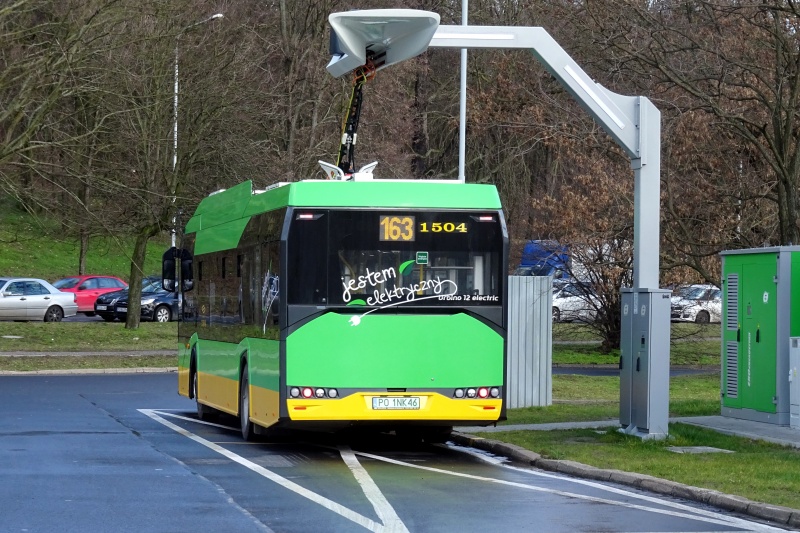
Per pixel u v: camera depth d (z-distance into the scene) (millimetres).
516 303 28797
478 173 61094
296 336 19094
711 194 35125
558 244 43906
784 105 31844
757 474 16703
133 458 19031
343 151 23406
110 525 12664
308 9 55344
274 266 19812
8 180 41688
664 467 17422
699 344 54781
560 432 22516
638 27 30172
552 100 32531
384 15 20547
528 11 41438
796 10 28906
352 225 19359
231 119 50156
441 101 62312
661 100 30891
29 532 12234
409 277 19391
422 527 12617
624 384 21672
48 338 51281
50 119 43250
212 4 49875
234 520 13008
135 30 42344
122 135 46688
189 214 51594
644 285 20953
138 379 39656
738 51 31500
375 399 19188
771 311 23141
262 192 21734
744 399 24016
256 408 20922
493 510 13883
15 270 78688
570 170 42312
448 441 22641
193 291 28344
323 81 53344
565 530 12531
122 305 64938
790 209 30078
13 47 40188
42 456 19125
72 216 47906
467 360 19438
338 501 14484
